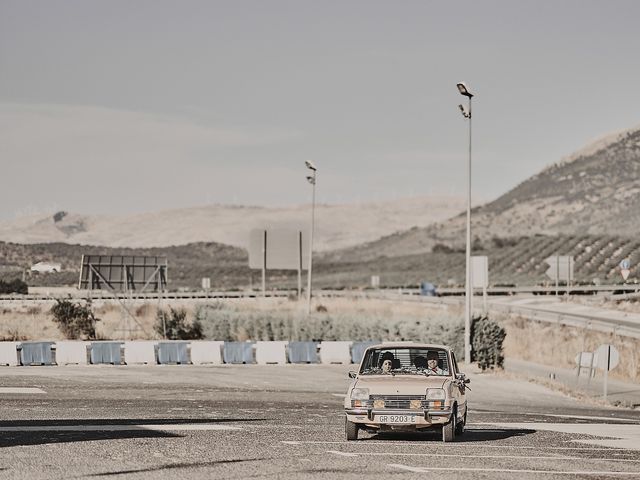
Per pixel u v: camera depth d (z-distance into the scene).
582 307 83.31
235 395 35.62
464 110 49.25
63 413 26.02
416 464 16.30
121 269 69.81
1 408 27.45
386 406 19.61
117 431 21.14
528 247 179.75
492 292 108.50
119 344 51.06
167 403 30.88
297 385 41.16
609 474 15.59
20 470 14.91
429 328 53.72
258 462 16.19
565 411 34.34
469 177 49.72
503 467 16.16
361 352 52.28
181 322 68.00
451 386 20.03
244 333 64.25
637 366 54.69
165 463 15.88
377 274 189.00
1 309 87.88
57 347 50.69
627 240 169.88
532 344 62.84
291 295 106.88
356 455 17.38
